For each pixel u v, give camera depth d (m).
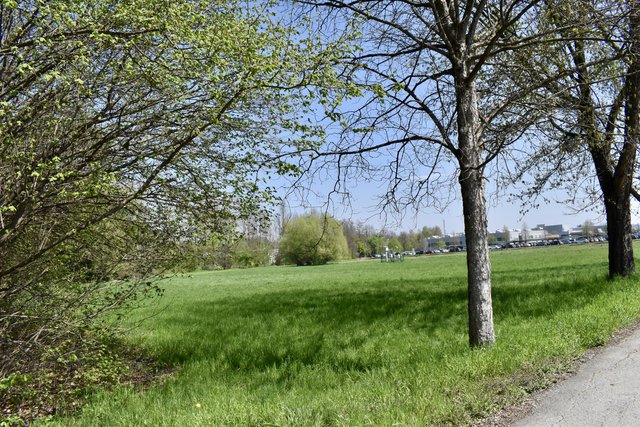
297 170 7.00
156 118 6.21
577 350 7.21
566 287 15.18
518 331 8.81
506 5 8.38
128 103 6.14
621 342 7.70
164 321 15.14
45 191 5.66
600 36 7.98
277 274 56.06
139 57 5.62
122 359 8.30
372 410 5.12
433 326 11.03
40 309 6.23
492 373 6.23
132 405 6.56
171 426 5.24
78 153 6.02
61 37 5.14
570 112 8.56
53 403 6.98
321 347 9.66
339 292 22.84
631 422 4.52
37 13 5.16
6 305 5.99
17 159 5.02
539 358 6.79
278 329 12.41
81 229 5.87
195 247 7.50
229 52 5.93
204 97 6.25
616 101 10.54
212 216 7.11
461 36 8.15
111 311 6.97
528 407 5.16
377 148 8.44
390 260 78.06
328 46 6.43
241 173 7.04
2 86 5.23
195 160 6.88
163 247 7.11
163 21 5.39
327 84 6.31
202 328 13.37
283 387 7.01
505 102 8.22
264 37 6.32
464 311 12.78
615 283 13.85
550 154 10.22
